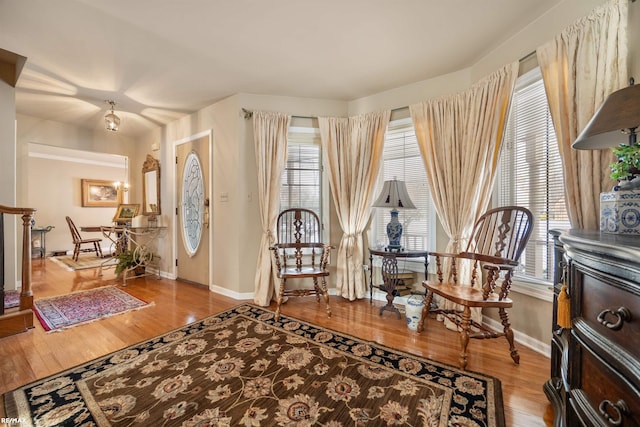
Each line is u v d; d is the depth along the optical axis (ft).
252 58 7.88
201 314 8.55
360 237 10.11
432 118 8.43
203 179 11.60
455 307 7.75
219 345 6.52
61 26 6.42
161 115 12.29
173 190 13.08
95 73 8.64
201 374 5.34
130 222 14.66
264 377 5.25
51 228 18.85
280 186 10.13
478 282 7.25
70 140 13.51
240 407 4.43
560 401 4.04
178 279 12.93
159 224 13.75
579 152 5.04
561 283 4.52
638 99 3.29
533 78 6.45
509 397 4.72
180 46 7.28
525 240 5.72
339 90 9.93
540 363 5.76
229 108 10.45
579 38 5.12
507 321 5.82
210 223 11.19
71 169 21.86
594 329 2.72
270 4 5.80
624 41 4.54
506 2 5.77
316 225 10.75
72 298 10.01
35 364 5.68
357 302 9.81
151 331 7.30
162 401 4.56
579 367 3.00
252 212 10.30
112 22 6.31
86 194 22.44
